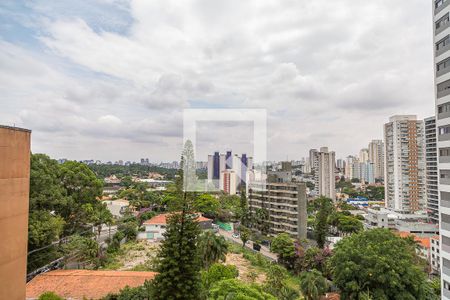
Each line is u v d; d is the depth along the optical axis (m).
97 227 48.97
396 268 20.70
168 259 13.34
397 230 57.97
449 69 18.84
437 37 20.00
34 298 19.70
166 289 13.40
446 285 19.06
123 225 48.69
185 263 13.41
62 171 35.16
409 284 21.12
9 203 10.70
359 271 21.56
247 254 40.56
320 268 33.19
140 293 18.19
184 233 13.45
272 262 38.03
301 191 51.12
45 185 28.02
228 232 57.03
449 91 18.94
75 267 30.66
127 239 46.41
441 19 19.64
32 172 26.48
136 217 59.75
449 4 18.80
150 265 30.97
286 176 55.31
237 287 17.02
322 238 47.75
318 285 24.48
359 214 79.06
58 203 29.64
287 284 28.86
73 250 30.47
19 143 11.20
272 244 40.19
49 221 26.16
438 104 20.03
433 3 20.50
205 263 26.83
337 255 23.14
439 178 19.92
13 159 10.89
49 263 26.98
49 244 26.36
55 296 18.27
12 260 10.84
